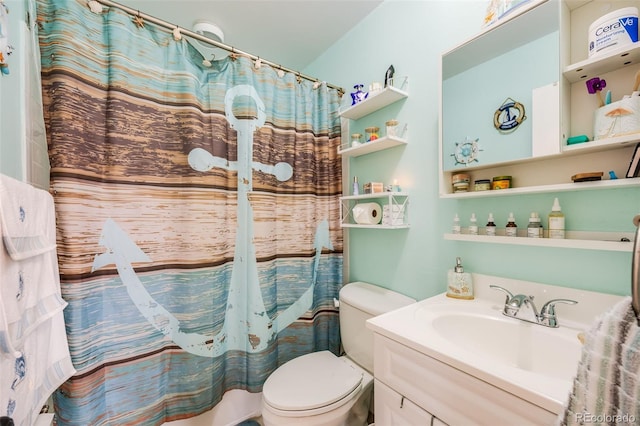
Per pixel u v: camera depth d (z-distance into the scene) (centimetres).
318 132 165
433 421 69
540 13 81
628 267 73
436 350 68
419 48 125
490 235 95
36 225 69
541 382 54
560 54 77
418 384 73
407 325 83
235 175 139
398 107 135
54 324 77
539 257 90
